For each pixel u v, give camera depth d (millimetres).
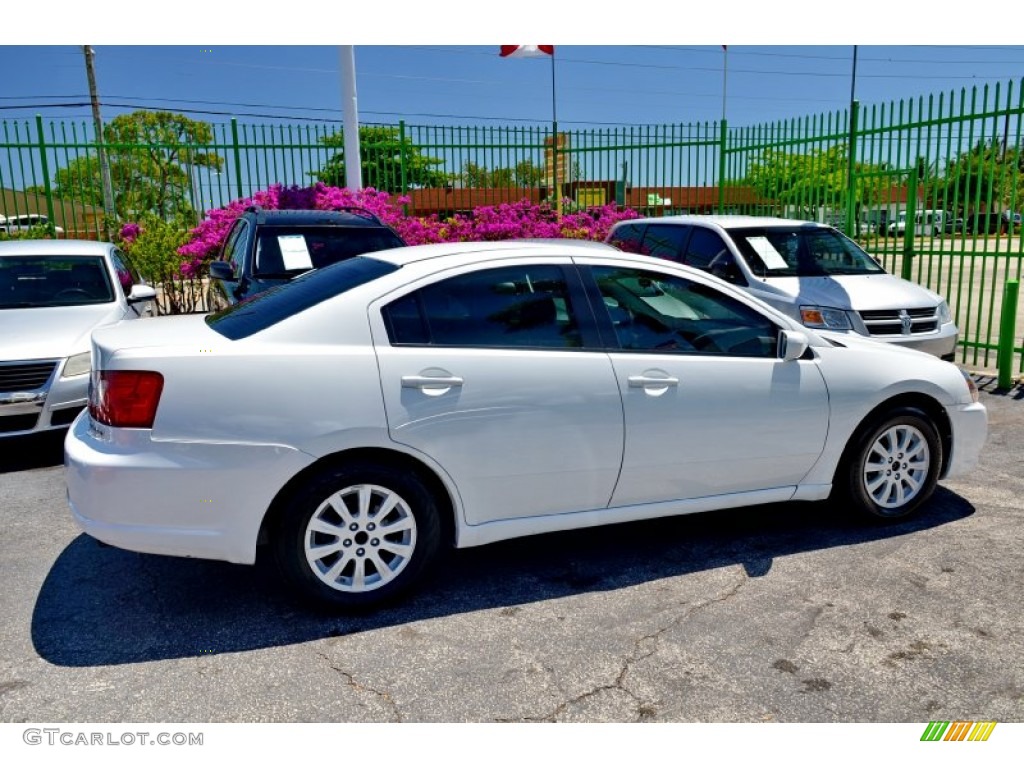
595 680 3049
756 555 4148
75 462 3258
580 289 3820
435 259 3697
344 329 3412
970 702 2924
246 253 7492
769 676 3074
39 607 3602
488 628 3426
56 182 12211
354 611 3504
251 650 3248
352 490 3404
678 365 3863
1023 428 6562
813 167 11320
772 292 7703
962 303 15109
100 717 2818
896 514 4520
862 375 4270
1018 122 8008
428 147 13227
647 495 3922
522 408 3564
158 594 3725
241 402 3217
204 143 12445
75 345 5781
